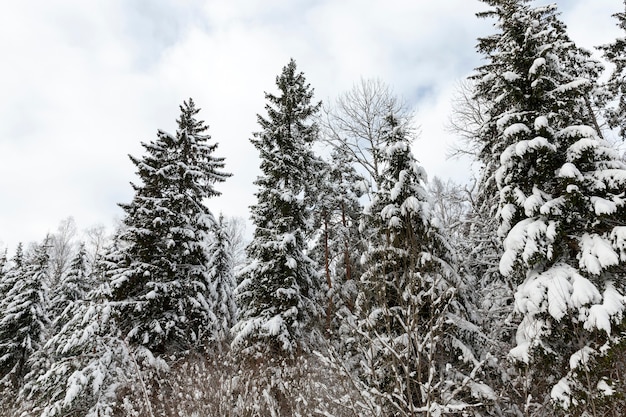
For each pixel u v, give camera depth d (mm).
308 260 13195
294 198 13352
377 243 8180
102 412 9031
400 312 6930
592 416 5363
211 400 6648
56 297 24156
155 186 13477
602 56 13586
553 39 9609
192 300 12219
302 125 15508
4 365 19219
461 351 7324
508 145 8680
